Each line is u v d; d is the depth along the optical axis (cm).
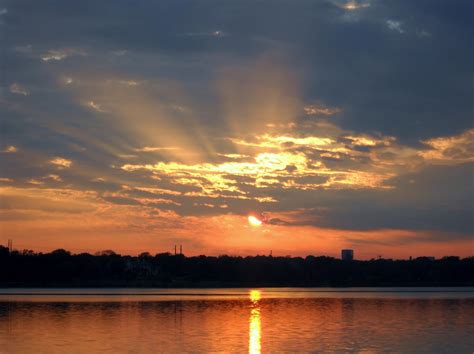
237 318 9881
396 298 16738
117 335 7506
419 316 10281
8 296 17575
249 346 6581
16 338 7231
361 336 7388
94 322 9150
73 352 6244
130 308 12244
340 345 6650
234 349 6384
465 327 8412
